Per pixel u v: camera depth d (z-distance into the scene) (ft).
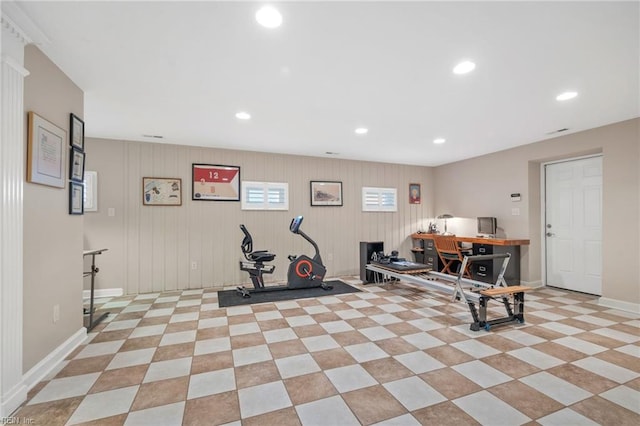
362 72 7.97
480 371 6.89
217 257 15.89
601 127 12.33
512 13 5.65
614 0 5.28
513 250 15.47
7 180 5.49
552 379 6.55
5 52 5.47
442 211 20.88
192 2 5.34
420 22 5.90
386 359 7.48
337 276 18.63
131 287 14.28
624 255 11.54
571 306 11.98
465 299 10.03
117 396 5.96
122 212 14.23
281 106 10.30
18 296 5.73
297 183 17.81
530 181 15.33
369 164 19.75
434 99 9.68
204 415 5.39
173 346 8.27
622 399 5.84
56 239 7.41
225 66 7.63
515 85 8.68
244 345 8.32
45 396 5.95
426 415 5.39
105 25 5.98
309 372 6.87
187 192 15.39
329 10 5.55
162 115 11.09
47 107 7.08
